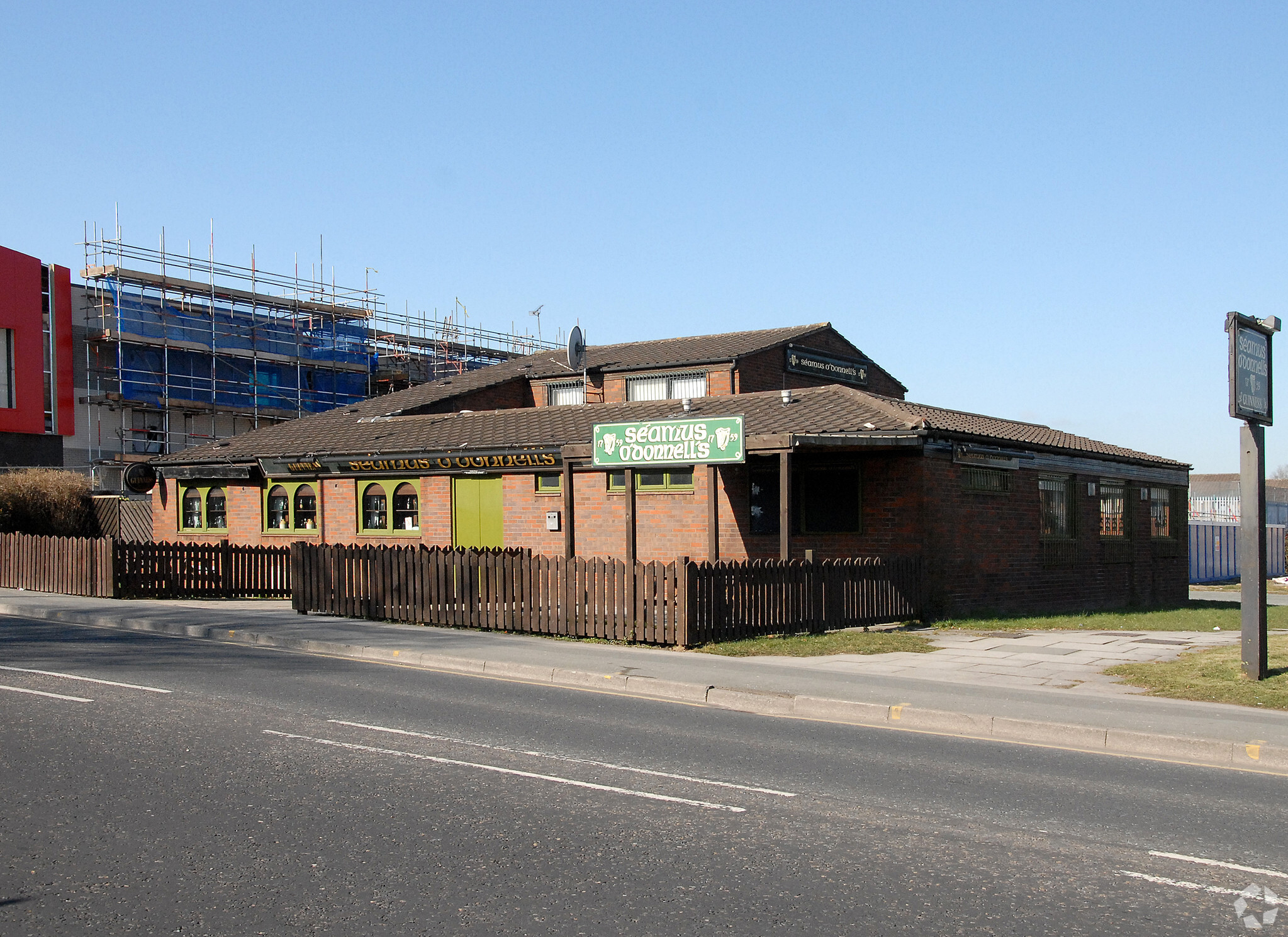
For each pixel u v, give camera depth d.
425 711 10.32
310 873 5.67
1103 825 6.78
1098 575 23.19
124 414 44.12
